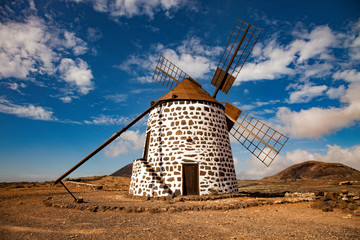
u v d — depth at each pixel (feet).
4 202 43.55
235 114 63.52
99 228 23.24
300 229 21.93
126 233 21.17
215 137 54.44
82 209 34.68
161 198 45.29
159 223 24.97
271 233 20.62
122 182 105.70
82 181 98.78
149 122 60.13
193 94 58.39
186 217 28.07
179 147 51.21
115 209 33.65
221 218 27.30
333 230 21.33
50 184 90.38
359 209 30.17
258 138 61.16
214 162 51.60
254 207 35.19
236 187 56.18
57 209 35.37
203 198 43.42
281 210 32.35
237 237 19.51
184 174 49.60
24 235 21.18
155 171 51.42
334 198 33.88
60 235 20.95
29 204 40.98
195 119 53.67
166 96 59.00
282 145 57.67
